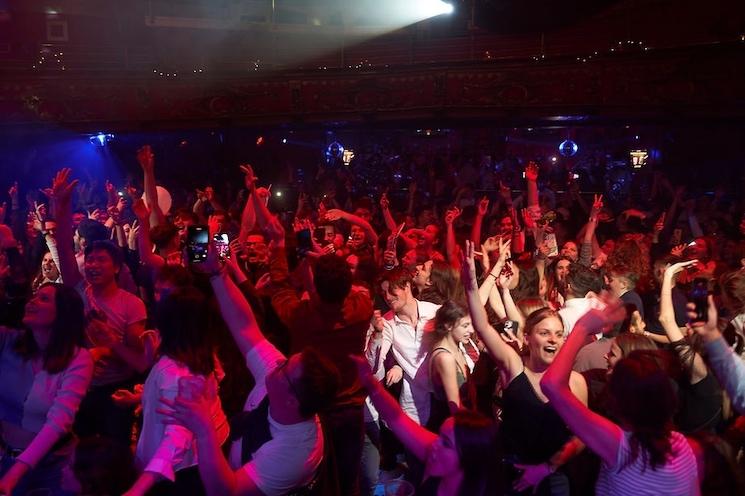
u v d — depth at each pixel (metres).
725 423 3.93
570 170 16.77
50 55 16.59
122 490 2.95
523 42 15.29
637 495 2.62
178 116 14.88
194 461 3.08
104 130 14.77
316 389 2.79
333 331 3.86
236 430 3.14
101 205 15.69
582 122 14.51
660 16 14.34
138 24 17.66
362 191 16.86
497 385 4.43
